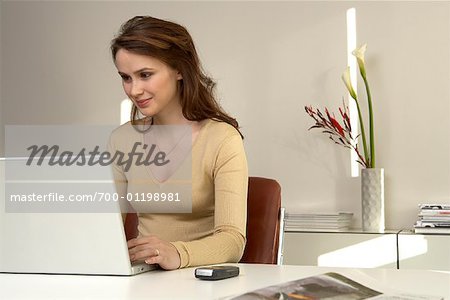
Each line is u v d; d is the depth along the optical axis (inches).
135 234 97.0
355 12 160.1
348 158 159.3
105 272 64.3
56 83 179.0
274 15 164.9
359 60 151.6
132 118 94.0
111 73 175.5
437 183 154.5
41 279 62.4
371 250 143.5
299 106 162.9
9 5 182.7
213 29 168.2
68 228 64.9
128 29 81.5
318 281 52.9
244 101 165.9
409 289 54.6
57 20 179.5
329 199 160.2
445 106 154.7
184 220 88.7
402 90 156.9
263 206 90.4
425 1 156.3
